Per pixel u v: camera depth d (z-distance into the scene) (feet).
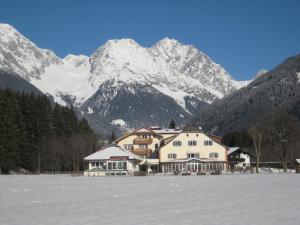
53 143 509.35
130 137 559.79
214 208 124.47
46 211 125.49
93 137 582.76
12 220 111.65
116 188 205.67
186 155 501.56
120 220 107.86
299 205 127.13
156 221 105.40
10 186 228.84
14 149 471.62
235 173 435.12
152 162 507.71
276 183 222.69
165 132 577.43
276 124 490.90
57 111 559.38
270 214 111.86
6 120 469.57
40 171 511.40
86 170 472.85
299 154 529.04
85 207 132.26
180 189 192.44
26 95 538.47
